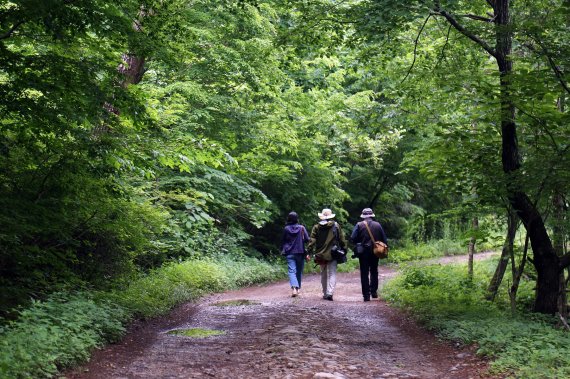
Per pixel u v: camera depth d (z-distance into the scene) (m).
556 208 10.37
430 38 12.73
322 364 6.43
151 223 11.64
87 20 7.74
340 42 11.75
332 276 13.62
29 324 6.32
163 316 10.38
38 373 5.30
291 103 18.62
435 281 14.02
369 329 9.46
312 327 9.12
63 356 5.87
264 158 19.53
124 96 8.29
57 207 8.89
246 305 12.11
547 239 10.09
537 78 8.55
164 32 9.96
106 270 11.07
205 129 16.53
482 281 15.04
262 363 6.55
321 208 26.38
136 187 13.09
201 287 14.55
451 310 10.09
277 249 24.92
